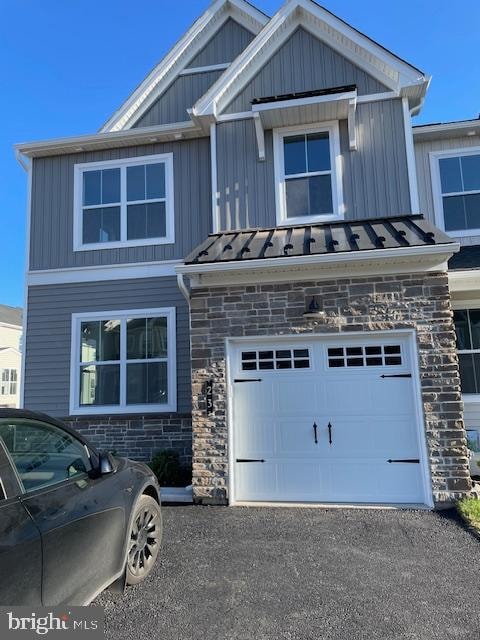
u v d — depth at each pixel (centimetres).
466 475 612
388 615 349
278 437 673
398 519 570
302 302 678
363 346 671
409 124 838
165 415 902
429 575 416
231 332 688
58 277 980
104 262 973
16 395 2911
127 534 382
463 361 859
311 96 809
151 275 954
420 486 636
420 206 969
